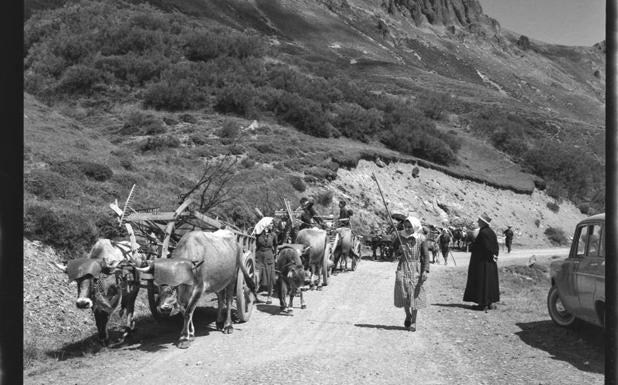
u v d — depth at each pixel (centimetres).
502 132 7731
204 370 783
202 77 5522
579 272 1012
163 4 12812
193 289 922
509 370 802
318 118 5353
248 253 1227
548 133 9044
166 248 1008
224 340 985
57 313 1095
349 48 19812
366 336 1038
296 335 1036
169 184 2342
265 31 17675
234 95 5138
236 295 1124
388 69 13088
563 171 7200
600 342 995
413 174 5175
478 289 1369
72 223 1373
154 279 873
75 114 4859
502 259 3475
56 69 5559
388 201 4425
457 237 4228
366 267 2386
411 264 1089
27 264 1198
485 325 1166
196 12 14075
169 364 814
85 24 6431
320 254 1644
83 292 828
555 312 1151
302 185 3569
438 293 1736
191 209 1129
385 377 759
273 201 2869
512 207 5984
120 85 5381
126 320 952
